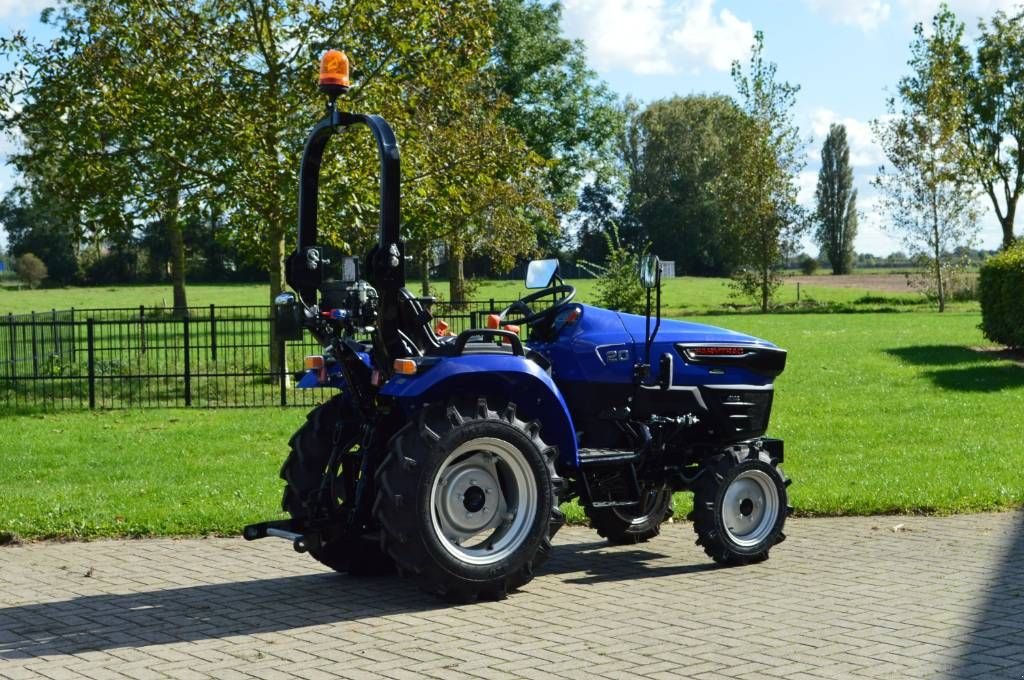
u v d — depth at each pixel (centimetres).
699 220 9044
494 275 6788
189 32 1881
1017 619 580
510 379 636
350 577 693
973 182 4522
